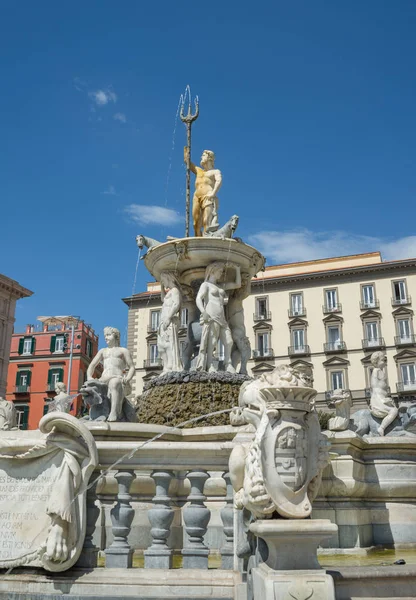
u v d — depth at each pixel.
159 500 3.92
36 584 3.75
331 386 40.25
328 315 41.22
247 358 9.20
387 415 7.36
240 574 3.66
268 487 3.11
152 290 41.84
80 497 3.85
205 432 6.04
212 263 8.94
